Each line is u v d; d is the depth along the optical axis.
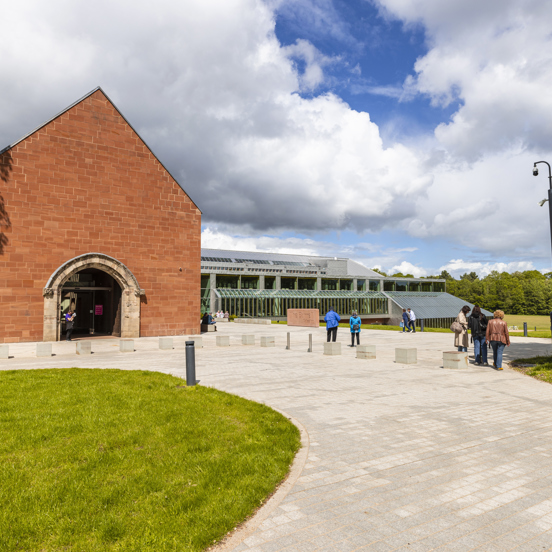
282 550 3.49
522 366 13.62
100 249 24.53
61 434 6.27
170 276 26.98
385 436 6.57
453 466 5.37
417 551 3.50
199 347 20.09
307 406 8.47
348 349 19.42
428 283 80.06
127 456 5.42
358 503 4.34
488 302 130.25
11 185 22.02
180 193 27.58
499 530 3.84
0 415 7.23
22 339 21.89
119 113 25.58
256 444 5.86
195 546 3.45
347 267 83.19
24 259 22.17
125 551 3.36
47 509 4.03
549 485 4.82
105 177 24.86
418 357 16.36
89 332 28.84
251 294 57.06
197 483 4.66
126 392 9.16
